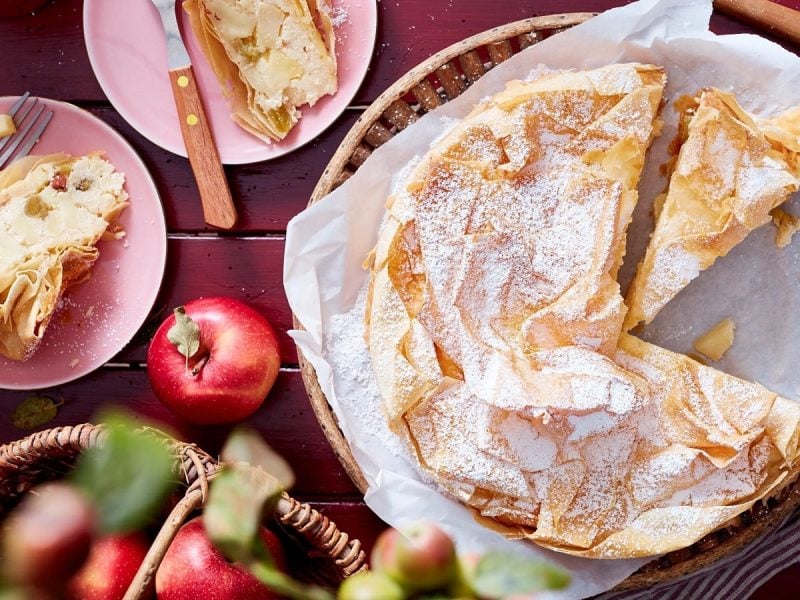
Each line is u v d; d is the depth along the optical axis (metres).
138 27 0.90
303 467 0.91
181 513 0.75
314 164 0.92
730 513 0.81
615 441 0.82
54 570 0.49
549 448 0.81
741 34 0.85
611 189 0.82
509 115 0.81
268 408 0.91
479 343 0.81
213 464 0.78
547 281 0.81
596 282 0.81
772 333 0.85
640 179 0.87
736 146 0.82
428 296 0.81
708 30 0.85
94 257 0.90
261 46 0.89
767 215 0.83
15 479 0.82
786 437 0.82
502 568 0.52
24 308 0.88
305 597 0.59
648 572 0.84
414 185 0.82
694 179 0.83
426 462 0.82
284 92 0.89
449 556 0.53
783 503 0.84
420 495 0.83
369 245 0.85
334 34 0.90
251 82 0.89
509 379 0.79
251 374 0.87
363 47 0.90
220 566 0.77
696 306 0.86
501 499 0.82
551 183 0.82
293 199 0.91
